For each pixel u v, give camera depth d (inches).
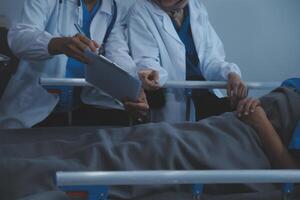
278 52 115.2
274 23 113.3
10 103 83.3
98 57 60.9
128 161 48.8
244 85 72.6
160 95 80.9
